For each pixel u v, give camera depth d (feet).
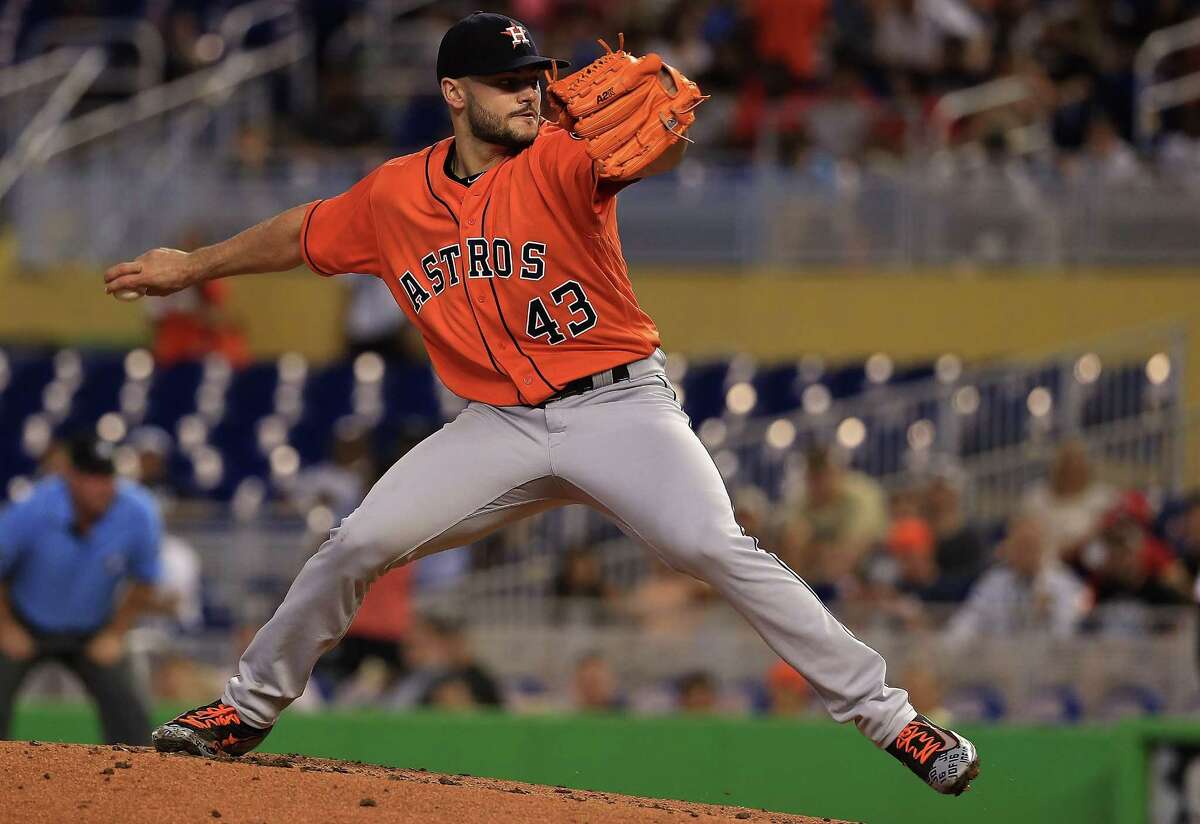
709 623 120.57
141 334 202.08
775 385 179.01
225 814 53.21
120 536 100.73
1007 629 118.11
